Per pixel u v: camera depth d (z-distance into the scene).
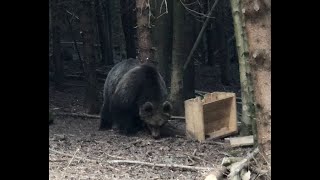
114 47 27.17
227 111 10.88
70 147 9.61
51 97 17.06
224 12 19.98
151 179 7.45
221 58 21.08
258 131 5.92
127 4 18.78
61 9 18.06
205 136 10.52
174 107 13.05
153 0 13.11
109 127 12.03
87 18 14.05
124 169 8.04
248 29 5.68
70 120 13.39
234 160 6.47
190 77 14.67
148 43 11.77
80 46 25.95
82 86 19.30
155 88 11.02
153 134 10.62
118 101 11.23
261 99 5.77
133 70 11.31
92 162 8.38
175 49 12.96
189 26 14.31
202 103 10.30
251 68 5.77
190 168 8.02
